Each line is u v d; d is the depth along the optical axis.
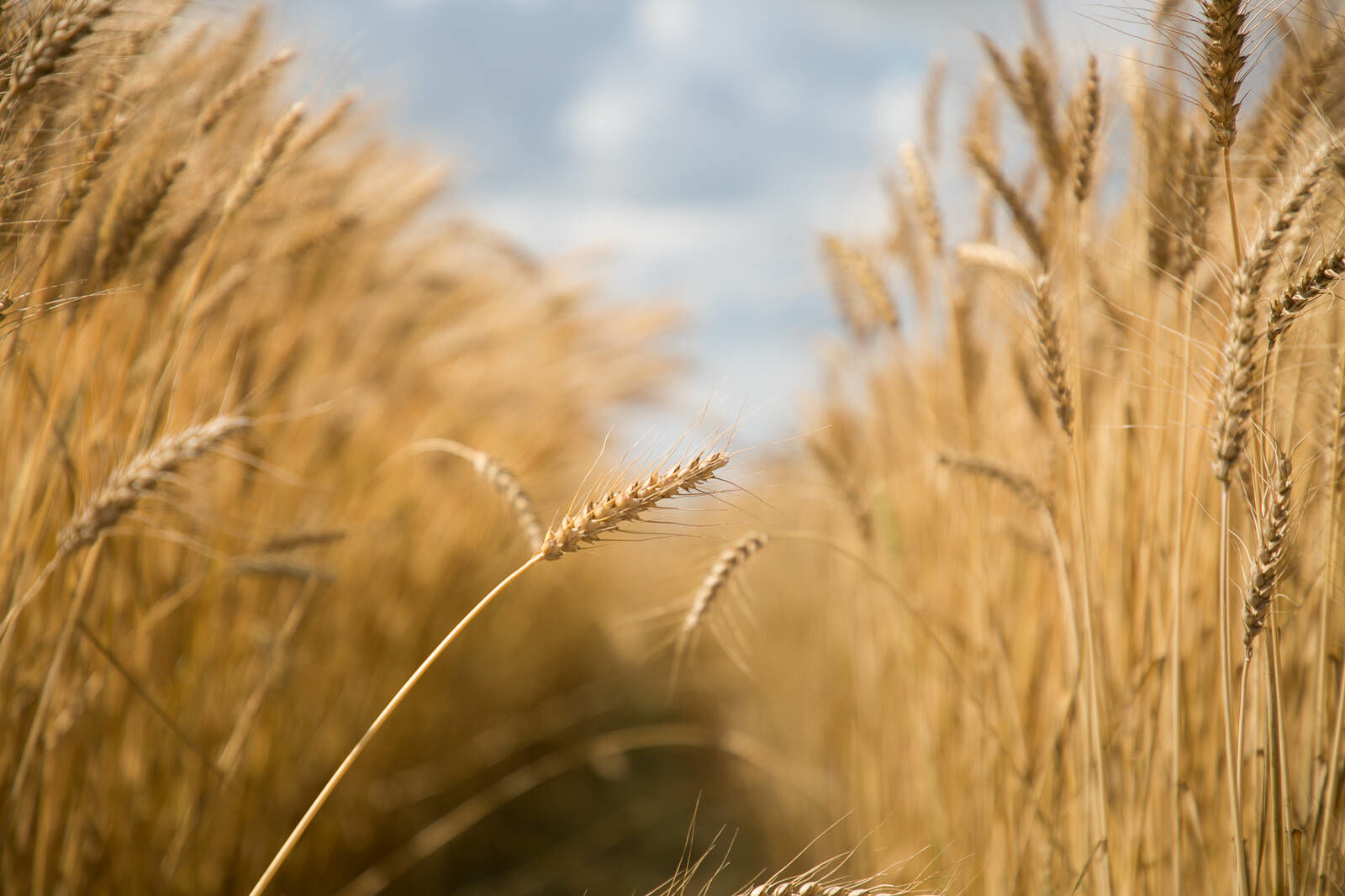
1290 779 1.58
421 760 2.18
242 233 1.78
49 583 1.64
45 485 1.63
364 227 1.93
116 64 1.59
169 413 1.64
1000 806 1.70
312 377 1.97
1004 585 1.75
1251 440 1.51
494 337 2.73
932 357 1.86
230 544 1.78
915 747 1.80
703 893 1.54
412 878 1.97
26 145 1.53
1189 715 1.60
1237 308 1.49
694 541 1.67
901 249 1.87
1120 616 1.64
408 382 2.32
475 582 2.33
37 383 1.60
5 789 1.62
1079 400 1.61
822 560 2.42
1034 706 1.72
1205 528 1.60
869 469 2.06
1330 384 1.56
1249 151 1.58
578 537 1.49
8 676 1.62
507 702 2.71
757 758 1.96
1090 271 1.68
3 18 1.51
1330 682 1.56
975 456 1.66
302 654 1.84
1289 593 1.58
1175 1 1.52
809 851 2.03
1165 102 1.62
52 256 1.61
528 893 2.07
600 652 3.37
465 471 2.31
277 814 1.83
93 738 1.66
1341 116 1.53
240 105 1.70
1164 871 1.59
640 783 2.77
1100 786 1.58
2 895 1.60
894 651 1.86
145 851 1.72
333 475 2.00
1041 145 1.68
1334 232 1.51
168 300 1.72
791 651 2.62
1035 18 1.71
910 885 1.56
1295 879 1.51
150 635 1.72
